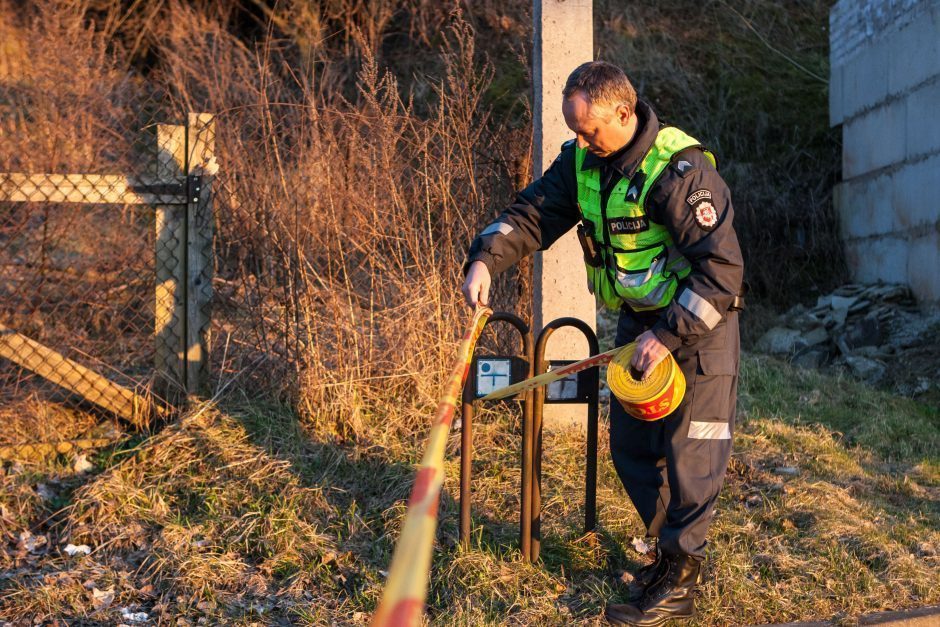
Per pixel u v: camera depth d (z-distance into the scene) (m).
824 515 4.20
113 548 3.94
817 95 11.61
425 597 3.51
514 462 4.64
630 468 3.54
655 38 12.38
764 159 10.80
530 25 11.78
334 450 4.67
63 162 7.44
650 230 3.11
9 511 4.21
